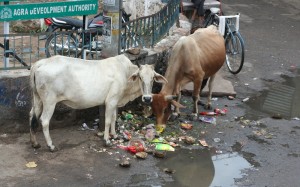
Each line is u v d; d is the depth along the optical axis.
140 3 13.08
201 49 9.83
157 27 10.76
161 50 10.51
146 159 8.66
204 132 9.60
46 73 8.27
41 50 10.27
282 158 8.95
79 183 7.93
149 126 9.40
